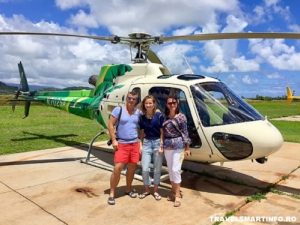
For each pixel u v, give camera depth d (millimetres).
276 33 5047
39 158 7656
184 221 4191
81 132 12141
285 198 5141
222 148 5031
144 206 4668
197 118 5129
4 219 4191
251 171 6730
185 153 4777
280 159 7949
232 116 5074
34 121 15703
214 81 5480
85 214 4375
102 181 5832
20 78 10250
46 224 4062
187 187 5609
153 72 6164
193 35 5898
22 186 5496
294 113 29312
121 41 6762
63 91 8648
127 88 6180
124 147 4688
